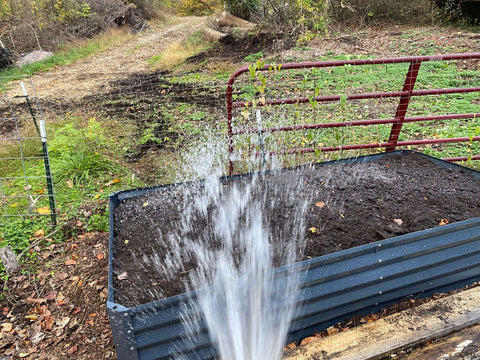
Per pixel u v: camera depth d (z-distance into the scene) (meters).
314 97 3.71
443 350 2.17
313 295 2.25
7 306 3.05
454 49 9.40
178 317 2.03
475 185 3.33
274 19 13.00
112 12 21.02
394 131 4.10
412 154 4.03
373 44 10.94
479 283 2.80
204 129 6.10
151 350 2.09
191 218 3.02
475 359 2.11
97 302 2.98
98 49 16.42
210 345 2.19
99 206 4.23
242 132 3.97
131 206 3.30
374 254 2.28
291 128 3.97
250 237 2.71
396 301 2.60
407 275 2.48
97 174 5.04
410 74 3.71
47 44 15.72
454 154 4.68
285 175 3.58
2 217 4.15
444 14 12.45
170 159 5.22
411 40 10.85
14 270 3.34
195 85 9.03
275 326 2.28
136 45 17.22
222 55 12.27
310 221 2.86
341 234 2.70
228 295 2.12
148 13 25.53
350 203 3.06
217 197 3.28
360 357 2.13
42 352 2.62
